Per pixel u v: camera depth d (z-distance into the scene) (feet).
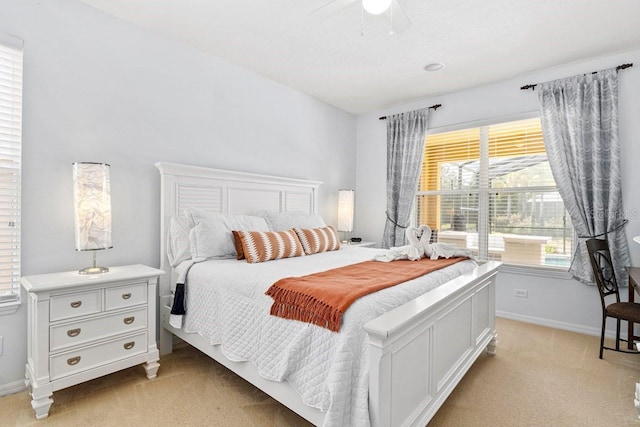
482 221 12.39
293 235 9.35
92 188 6.83
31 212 6.89
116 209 8.13
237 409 6.13
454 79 11.50
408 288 5.66
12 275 6.68
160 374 7.47
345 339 4.36
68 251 7.39
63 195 7.32
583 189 9.82
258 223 9.67
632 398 6.56
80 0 7.46
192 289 7.51
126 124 8.28
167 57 9.02
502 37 8.71
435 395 5.68
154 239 8.80
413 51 9.53
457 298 6.45
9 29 6.61
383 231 14.96
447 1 7.22
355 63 10.37
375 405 4.13
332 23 8.20
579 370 7.75
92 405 6.23
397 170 14.15
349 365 4.28
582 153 9.87
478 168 12.48
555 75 10.61
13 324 6.64
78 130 7.52
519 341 9.56
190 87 9.52
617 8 7.41
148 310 7.22
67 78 7.36
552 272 10.73
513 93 11.42
